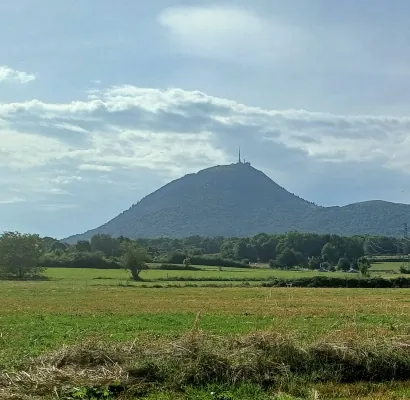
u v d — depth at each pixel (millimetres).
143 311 40312
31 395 13758
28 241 112938
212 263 141375
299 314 36562
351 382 15750
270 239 156000
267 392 14469
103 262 138500
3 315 37375
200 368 15336
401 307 42844
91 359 16188
